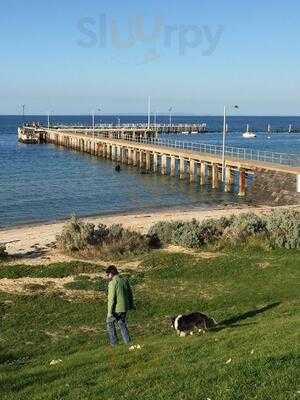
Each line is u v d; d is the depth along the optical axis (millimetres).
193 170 55281
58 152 95250
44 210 41438
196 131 154625
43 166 74500
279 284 17719
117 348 11695
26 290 17703
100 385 9070
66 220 36094
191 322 12461
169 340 11938
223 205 41438
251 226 23281
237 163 46438
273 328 11516
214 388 8164
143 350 11094
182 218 31891
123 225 28797
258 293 16906
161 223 25156
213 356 9930
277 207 36281
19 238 26562
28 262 21312
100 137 88438
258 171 43188
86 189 52938
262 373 8492
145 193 49906
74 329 14508
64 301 16594
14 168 72375
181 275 19125
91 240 23344
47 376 10180
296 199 38312
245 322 13422
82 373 10031
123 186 54625
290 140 136375
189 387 8344
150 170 67000
